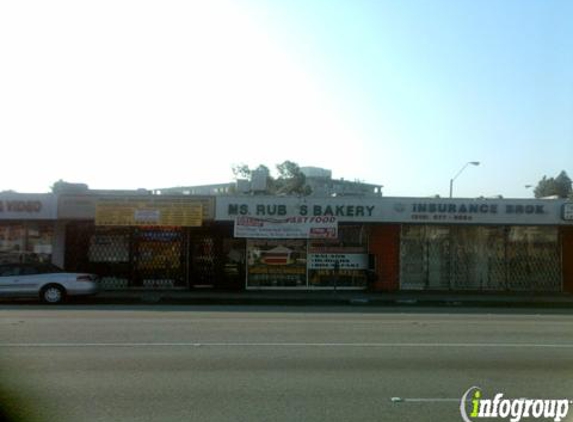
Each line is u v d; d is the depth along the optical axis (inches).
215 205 981.8
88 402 299.3
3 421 269.7
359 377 354.3
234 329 541.3
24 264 834.2
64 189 1059.3
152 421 270.1
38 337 488.1
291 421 271.0
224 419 273.3
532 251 1048.2
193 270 1030.4
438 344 470.0
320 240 1034.1
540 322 626.8
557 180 3316.9
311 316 655.8
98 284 866.1
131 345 451.8
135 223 968.3
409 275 1035.9
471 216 988.6
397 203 986.1
